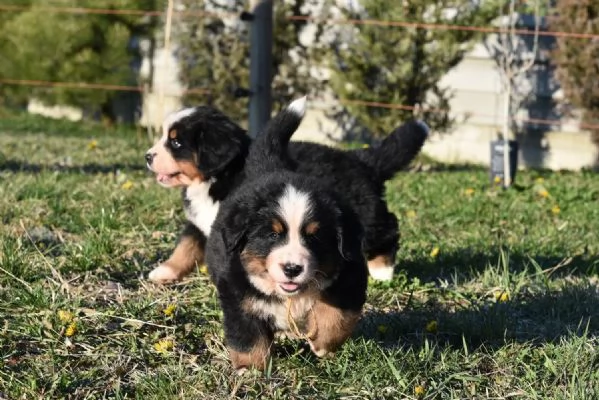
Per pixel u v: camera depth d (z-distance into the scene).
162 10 12.73
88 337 3.60
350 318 3.30
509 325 3.86
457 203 7.13
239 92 7.69
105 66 12.89
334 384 3.25
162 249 5.04
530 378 3.32
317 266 3.11
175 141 4.64
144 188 6.80
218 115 4.75
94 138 11.48
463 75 11.13
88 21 12.84
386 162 4.67
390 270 4.64
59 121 13.71
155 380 3.22
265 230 3.13
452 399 3.14
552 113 10.98
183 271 4.54
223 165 4.52
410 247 5.38
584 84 10.06
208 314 3.91
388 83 10.06
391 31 9.89
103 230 5.14
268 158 4.12
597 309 4.21
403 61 9.90
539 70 10.89
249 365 3.30
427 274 4.85
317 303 3.28
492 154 8.38
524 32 9.33
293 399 3.15
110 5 12.80
